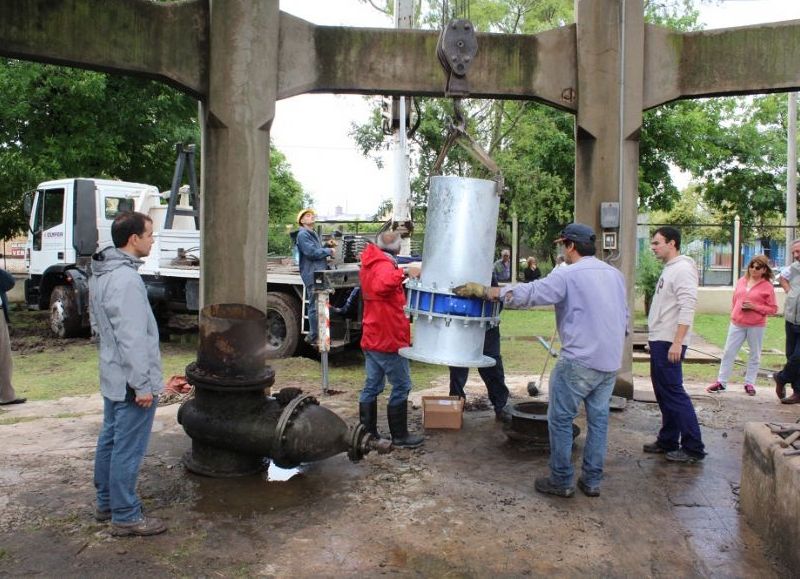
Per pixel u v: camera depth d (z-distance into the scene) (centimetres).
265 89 566
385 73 620
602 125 670
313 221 911
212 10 545
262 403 459
